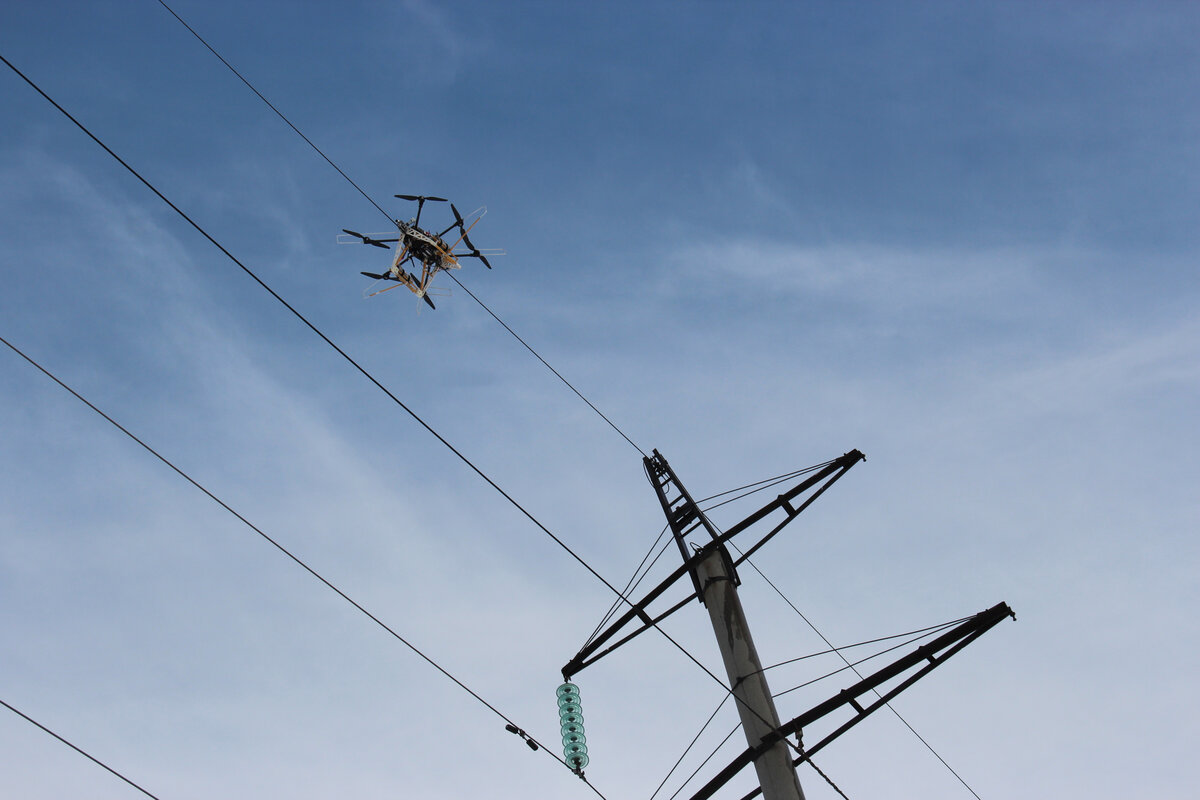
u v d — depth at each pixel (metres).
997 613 11.68
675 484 14.94
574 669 13.34
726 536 13.72
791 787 10.68
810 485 13.94
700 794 11.29
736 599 12.73
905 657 11.55
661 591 13.10
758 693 11.55
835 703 11.24
